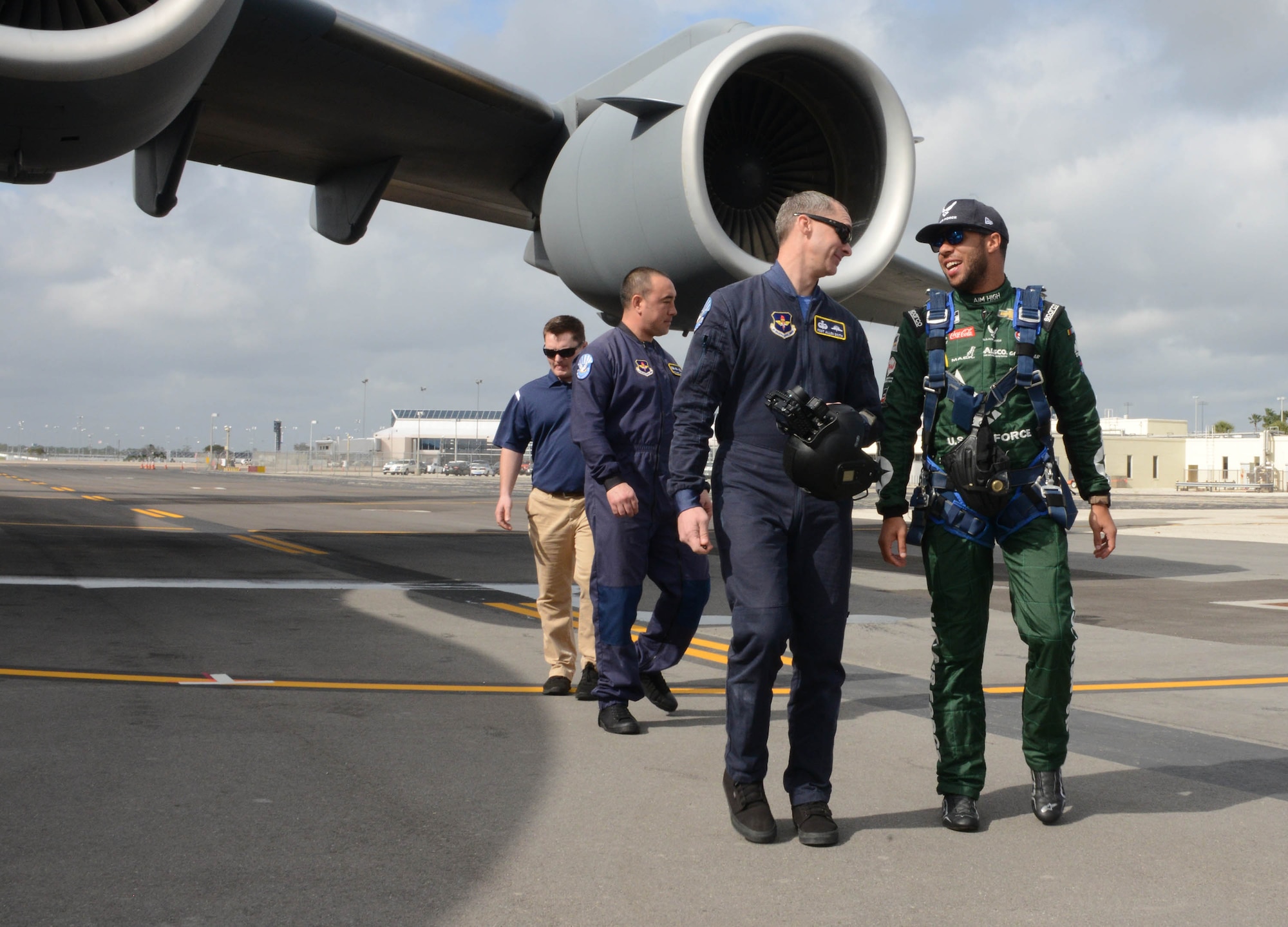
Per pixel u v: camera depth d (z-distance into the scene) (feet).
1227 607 23.48
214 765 9.50
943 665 8.63
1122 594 26.17
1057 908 6.75
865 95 23.32
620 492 11.25
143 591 22.20
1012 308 8.93
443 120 27.84
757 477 8.38
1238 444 201.67
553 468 13.24
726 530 8.41
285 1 22.13
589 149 24.47
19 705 11.55
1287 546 43.80
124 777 9.05
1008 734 11.62
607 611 11.48
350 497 91.56
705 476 8.66
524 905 6.64
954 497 8.71
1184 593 26.50
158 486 112.88
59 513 53.93
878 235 23.62
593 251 24.57
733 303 8.44
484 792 9.02
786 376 8.45
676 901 6.79
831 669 8.38
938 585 8.73
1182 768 10.22
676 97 22.07
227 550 33.24
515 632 18.11
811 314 8.62
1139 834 8.30
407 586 24.47
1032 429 8.74
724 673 15.37
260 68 24.61
